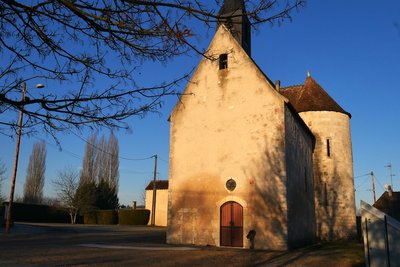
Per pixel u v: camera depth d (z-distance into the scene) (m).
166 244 18.19
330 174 22.88
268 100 18.17
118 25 3.61
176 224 18.75
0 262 11.20
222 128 18.91
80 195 43.34
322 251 15.94
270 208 17.00
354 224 22.75
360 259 13.38
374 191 43.19
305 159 21.38
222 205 18.11
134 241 19.42
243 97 18.78
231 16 3.80
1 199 40.88
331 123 23.72
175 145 19.78
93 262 11.61
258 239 16.89
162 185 45.28
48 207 42.69
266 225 16.89
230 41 19.70
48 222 42.69
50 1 3.50
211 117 19.30
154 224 40.50
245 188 17.72
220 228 17.86
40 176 47.94
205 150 19.03
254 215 17.23
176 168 19.47
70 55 3.80
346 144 23.94
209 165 18.78
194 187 18.83
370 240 4.99
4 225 27.72
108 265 11.12
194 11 3.68
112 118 3.69
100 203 44.81
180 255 13.98
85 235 23.16
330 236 22.03
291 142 18.70
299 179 19.56
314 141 23.66
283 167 17.16
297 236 18.00
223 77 19.47
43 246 15.90
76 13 3.49
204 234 18.09
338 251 15.91
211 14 3.72
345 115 24.48
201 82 19.92
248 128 18.33
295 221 17.95
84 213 43.84
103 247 15.99
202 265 11.67
